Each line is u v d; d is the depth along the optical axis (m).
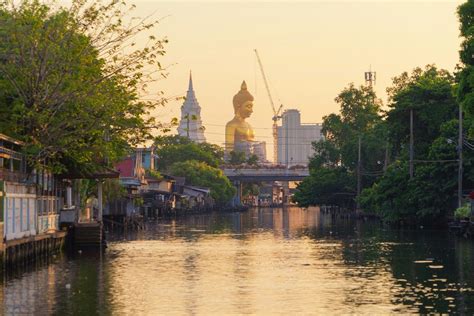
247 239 118.25
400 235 120.31
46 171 86.56
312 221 197.00
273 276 67.44
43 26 81.81
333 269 72.44
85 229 98.12
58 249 90.75
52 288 60.19
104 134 82.62
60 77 79.81
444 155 126.38
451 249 91.38
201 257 85.19
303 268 73.44
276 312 50.09
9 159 76.94
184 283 63.09
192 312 50.19
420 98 146.00
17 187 73.25
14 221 72.44
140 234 133.62
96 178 96.88
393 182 141.12
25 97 79.69
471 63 90.56
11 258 69.00
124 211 156.38
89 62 79.81
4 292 58.12
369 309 50.81
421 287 59.91
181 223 188.25
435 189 129.00
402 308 51.06
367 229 143.12
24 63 79.38
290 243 108.00
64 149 81.81
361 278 65.56
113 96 80.94
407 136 151.50
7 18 81.12
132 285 61.94
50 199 90.94
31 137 79.06
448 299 54.25
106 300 54.56
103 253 90.75
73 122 80.69
